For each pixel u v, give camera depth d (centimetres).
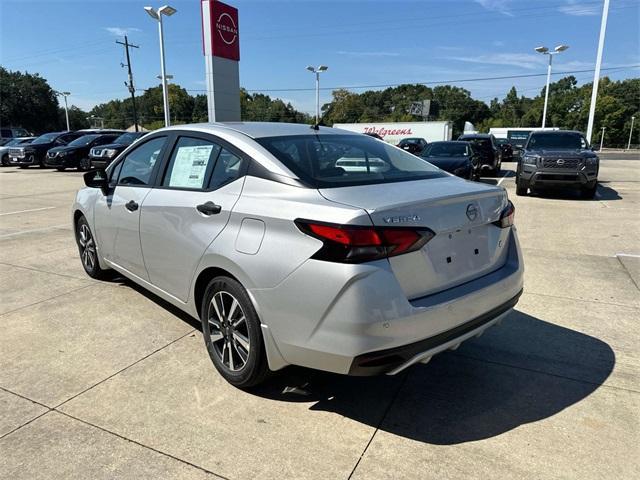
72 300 460
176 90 10206
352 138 362
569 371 330
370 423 274
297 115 10269
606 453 247
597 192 1287
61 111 8969
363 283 235
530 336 384
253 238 275
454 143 1413
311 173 288
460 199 274
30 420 275
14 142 2556
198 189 331
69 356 351
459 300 262
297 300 252
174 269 347
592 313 430
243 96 10825
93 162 1888
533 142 1230
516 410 286
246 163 305
